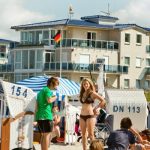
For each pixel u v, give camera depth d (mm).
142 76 99688
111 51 94625
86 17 96250
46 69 91938
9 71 97750
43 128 16531
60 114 25172
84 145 16781
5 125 16422
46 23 94625
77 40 91188
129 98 27016
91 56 92188
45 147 16531
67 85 27438
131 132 15867
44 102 16516
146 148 18203
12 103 16750
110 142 15227
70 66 90062
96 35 93875
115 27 95250
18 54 96125
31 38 94812
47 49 92500
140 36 99125
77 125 25547
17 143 16812
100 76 34312
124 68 96250
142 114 26953
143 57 99625
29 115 16922
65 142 24734
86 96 16656
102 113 26078
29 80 27562
